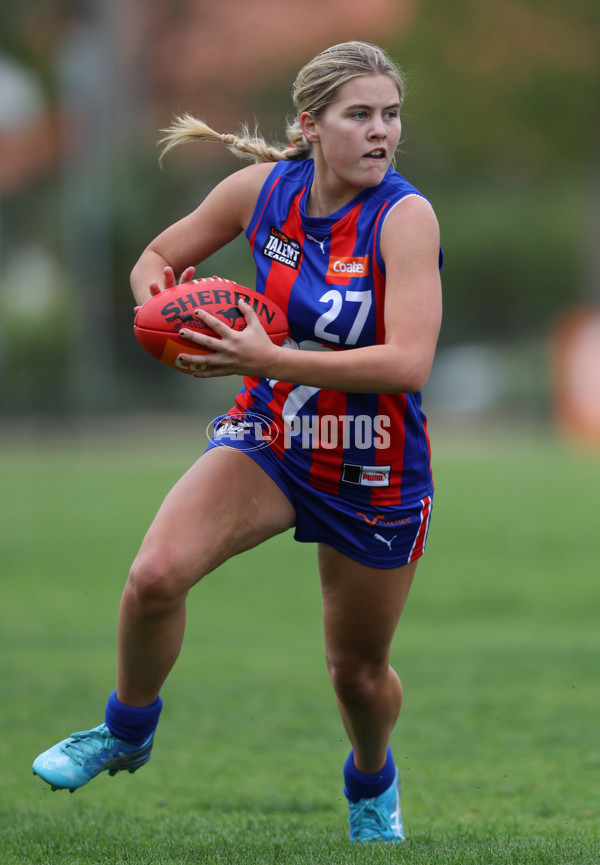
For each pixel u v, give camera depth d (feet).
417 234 42.65
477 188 587.27
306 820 54.60
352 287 43.96
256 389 46.88
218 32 584.40
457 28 397.60
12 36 573.74
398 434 45.47
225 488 44.75
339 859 45.06
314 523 46.29
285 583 140.97
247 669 93.91
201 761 66.74
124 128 535.60
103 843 48.83
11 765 64.90
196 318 42.83
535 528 178.50
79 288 425.69
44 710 77.97
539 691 82.94
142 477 253.65
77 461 295.28
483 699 80.64
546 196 576.20
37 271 452.76
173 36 583.17
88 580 140.26
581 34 390.42
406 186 43.88
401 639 105.29
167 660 44.70
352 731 49.47
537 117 403.34
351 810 51.03
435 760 65.77
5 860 45.83
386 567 46.26
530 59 395.75
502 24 393.91
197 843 48.78
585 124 403.13
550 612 117.91
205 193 463.01
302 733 73.31
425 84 408.67
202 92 574.56
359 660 47.65
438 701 80.38
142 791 60.49
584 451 323.57
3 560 153.89
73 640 106.11
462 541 166.81
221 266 411.95
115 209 426.10
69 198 443.32
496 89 401.70
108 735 45.83
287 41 576.61
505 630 109.09
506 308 577.84
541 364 479.00
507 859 44.91
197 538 43.73
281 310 45.09
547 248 563.07
